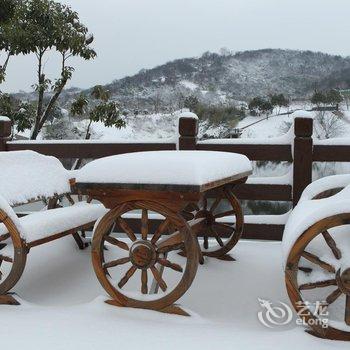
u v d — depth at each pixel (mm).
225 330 2627
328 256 2582
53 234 3262
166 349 2350
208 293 3301
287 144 4660
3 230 3219
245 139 4734
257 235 4738
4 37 8859
